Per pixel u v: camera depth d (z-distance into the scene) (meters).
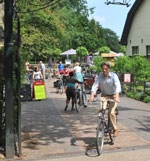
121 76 19.80
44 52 31.78
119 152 8.00
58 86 21.59
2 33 8.88
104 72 8.33
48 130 10.42
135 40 28.94
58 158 7.64
